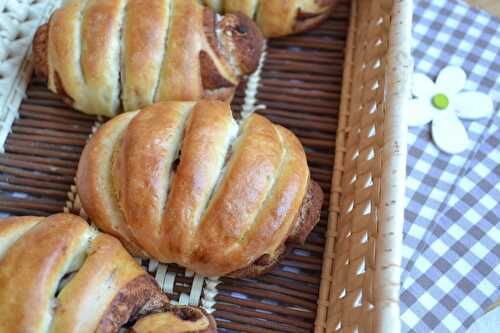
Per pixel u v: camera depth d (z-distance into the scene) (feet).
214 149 1.09
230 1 1.34
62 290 1.00
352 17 1.41
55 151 1.29
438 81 1.42
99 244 1.05
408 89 1.13
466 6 1.50
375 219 1.07
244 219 1.06
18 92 1.32
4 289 0.99
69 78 1.22
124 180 1.08
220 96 1.26
